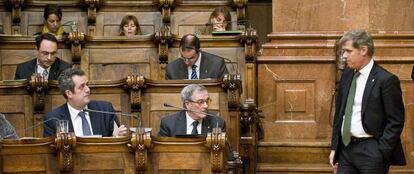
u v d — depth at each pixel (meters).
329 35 16.50
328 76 16.33
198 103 12.93
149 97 14.05
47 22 17.88
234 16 18.84
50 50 15.19
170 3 18.72
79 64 16.03
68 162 11.28
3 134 12.62
